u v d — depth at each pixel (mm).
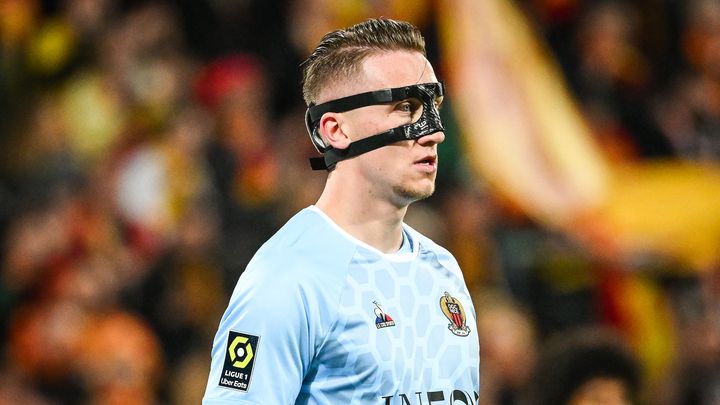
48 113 33656
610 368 15875
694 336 30672
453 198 32500
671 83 41406
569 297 32719
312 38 36188
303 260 12117
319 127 12617
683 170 35750
